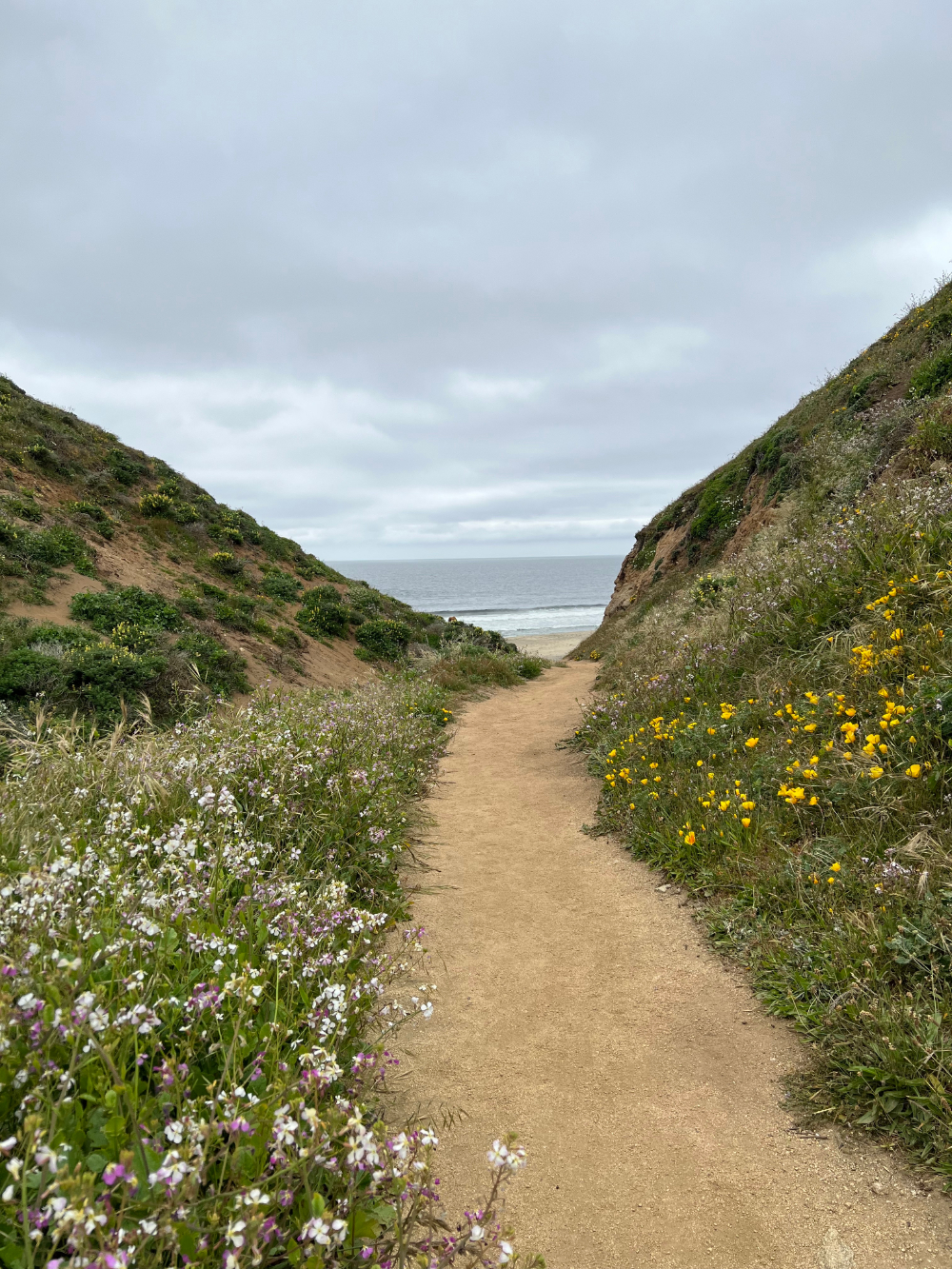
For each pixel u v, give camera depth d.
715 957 3.61
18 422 22.03
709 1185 2.22
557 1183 2.26
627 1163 2.33
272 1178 1.60
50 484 20.59
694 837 4.57
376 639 22.48
